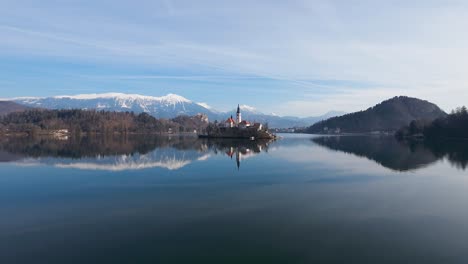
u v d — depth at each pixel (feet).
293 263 73.77
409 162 262.88
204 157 306.76
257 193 143.64
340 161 273.54
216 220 103.71
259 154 343.87
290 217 106.93
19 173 200.64
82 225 99.45
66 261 75.31
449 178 183.32
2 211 114.93
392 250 80.53
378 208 118.32
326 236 89.66
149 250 80.69
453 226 98.48
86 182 170.60
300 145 517.14
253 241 86.12
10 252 79.92
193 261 74.79
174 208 118.11
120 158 288.92
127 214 110.73
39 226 98.63
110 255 77.97
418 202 127.54
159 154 333.42
